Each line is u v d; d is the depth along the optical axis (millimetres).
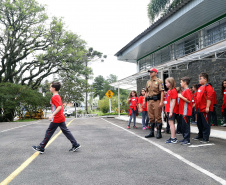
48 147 5148
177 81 13422
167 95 5551
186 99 5211
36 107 23203
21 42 22453
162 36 14633
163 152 4453
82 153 4492
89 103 46375
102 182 2793
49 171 3293
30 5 21234
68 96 36406
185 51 14109
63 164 3674
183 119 5301
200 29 12523
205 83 5469
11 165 3658
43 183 2793
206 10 10516
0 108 20438
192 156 4078
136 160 3867
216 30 11461
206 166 3422
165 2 15367
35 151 4746
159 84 6227
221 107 9586
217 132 6922
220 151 4441
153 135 6605
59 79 35031
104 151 4664
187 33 13805
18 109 20672
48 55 22094
